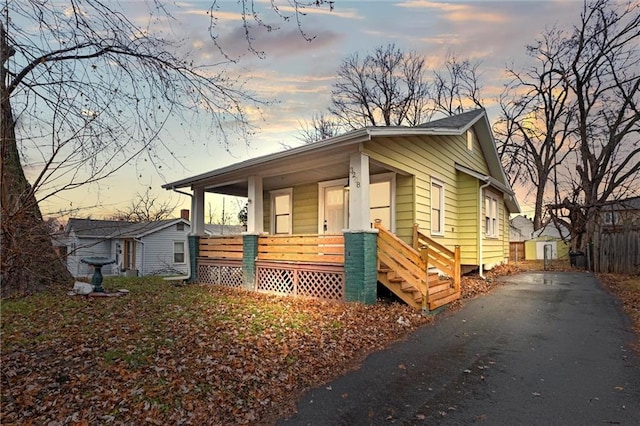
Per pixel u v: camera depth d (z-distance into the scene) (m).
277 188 12.38
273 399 3.48
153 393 3.38
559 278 11.76
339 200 10.62
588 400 3.41
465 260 11.95
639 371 4.09
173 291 9.16
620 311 6.92
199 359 4.14
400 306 7.00
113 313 6.33
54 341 4.69
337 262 7.63
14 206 2.52
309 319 6.02
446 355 4.67
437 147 10.79
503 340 5.27
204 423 3.04
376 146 7.75
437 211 10.76
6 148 2.69
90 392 3.36
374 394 3.59
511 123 25.19
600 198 18.50
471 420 3.08
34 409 3.07
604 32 18.39
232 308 6.84
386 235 7.26
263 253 9.23
